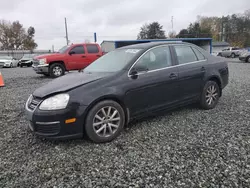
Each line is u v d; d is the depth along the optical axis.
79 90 2.86
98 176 2.21
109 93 2.99
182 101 3.91
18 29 59.50
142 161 2.46
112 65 3.60
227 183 2.02
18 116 4.32
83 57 10.55
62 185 2.09
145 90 3.36
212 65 4.38
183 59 3.99
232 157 2.47
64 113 2.72
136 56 3.45
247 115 3.94
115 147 2.84
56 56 10.05
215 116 3.93
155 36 67.81
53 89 2.92
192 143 2.87
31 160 2.57
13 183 2.14
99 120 2.96
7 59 22.75
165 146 2.81
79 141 3.05
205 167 2.29
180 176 2.15
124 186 2.04
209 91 4.32
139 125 3.59
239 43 62.56
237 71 11.70
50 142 3.04
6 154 2.73
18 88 7.67
